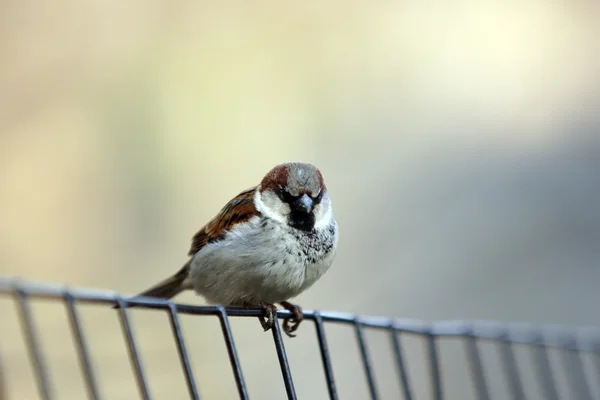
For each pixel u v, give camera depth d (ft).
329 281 38.47
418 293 38.32
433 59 44.86
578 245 39.83
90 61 40.73
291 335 19.61
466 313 38.22
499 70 44.91
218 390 33.22
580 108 44.09
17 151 38.47
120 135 39.88
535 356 23.53
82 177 38.60
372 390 16.75
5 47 39.88
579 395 23.66
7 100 39.14
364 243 39.91
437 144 42.93
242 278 18.93
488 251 39.78
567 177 41.73
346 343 35.70
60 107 39.58
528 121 43.70
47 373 11.27
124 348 30.99
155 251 38.58
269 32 43.75
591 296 38.14
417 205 41.09
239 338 34.09
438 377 18.93
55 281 36.42
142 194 39.09
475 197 41.32
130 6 41.96
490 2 46.34
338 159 42.24
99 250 37.63
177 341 13.12
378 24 45.19
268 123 42.14
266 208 19.11
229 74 42.27
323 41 44.14
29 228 37.32
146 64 41.34
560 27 46.32
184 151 40.50
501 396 27.63
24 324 10.89
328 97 43.27
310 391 34.01
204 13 43.11
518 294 38.47
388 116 43.52
